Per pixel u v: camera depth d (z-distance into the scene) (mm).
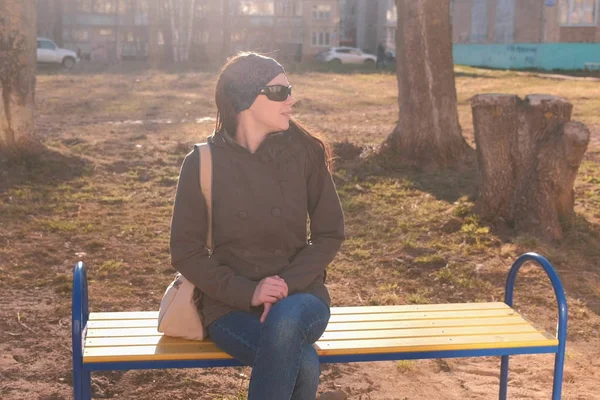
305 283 3293
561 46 43344
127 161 12250
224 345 3207
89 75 33906
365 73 37375
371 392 4566
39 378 4617
